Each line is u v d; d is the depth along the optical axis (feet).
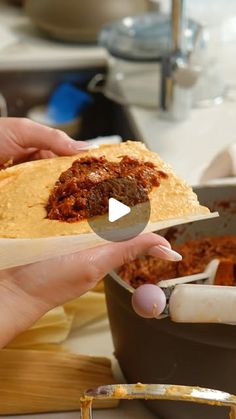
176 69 3.14
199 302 1.38
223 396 1.27
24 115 4.14
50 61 3.98
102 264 1.46
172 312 1.39
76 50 4.06
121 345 1.66
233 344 1.41
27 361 1.75
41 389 1.70
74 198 1.45
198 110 3.34
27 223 1.43
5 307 1.49
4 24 4.42
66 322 1.86
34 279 1.48
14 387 1.70
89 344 1.92
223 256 1.88
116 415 1.67
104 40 3.64
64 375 1.73
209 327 1.41
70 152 1.70
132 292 1.50
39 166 1.59
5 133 1.83
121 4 4.00
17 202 1.48
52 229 1.41
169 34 3.41
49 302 1.52
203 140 3.09
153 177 1.51
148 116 3.33
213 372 1.47
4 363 1.74
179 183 1.51
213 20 3.64
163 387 1.28
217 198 1.87
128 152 1.63
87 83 4.08
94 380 1.73
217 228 1.92
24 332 1.82
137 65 3.54
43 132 1.80
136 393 1.28
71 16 3.98
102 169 1.53
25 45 4.13
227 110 3.34
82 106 4.04
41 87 4.07
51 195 1.49
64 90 4.03
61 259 1.48
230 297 1.38
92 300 1.95
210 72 3.42
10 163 1.81
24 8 4.38
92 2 3.97
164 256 1.46
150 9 4.19
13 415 1.69
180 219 1.43
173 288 1.42
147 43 3.48
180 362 1.50
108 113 4.09
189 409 1.55
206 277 1.73
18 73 4.01
